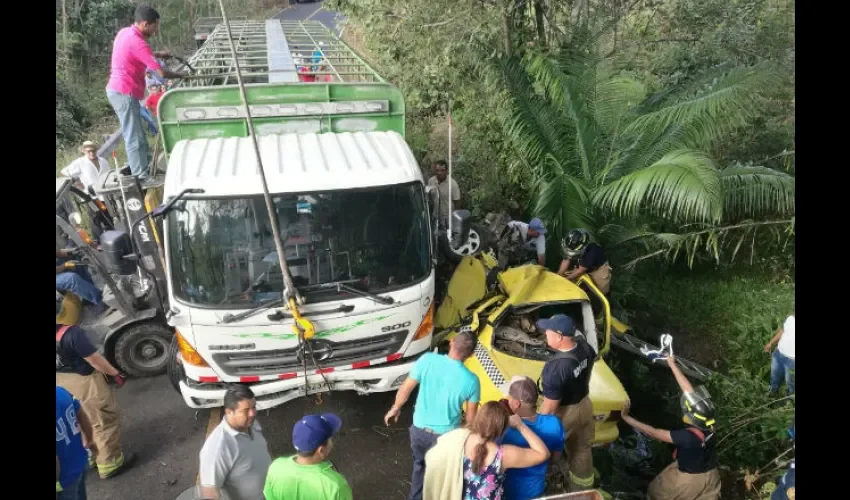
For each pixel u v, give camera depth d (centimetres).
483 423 379
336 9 1136
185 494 500
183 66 858
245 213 503
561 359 452
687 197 661
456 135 1182
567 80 844
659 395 648
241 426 401
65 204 738
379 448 598
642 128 825
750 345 710
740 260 926
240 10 2261
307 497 357
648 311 817
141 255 616
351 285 520
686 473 470
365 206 522
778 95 959
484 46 926
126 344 676
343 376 540
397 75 1084
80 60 1836
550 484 491
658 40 1115
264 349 514
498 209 1012
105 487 553
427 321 568
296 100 604
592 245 681
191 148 557
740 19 1096
